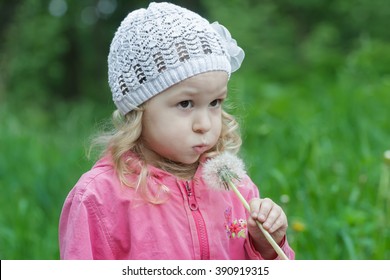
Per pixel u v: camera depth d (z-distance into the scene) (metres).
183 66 3.03
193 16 3.21
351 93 9.80
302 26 19.45
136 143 3.23
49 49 18.50
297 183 5.77
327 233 4.93
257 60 15.66
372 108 9.17
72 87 22.72
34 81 18.25
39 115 16.23
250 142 7.83
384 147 7.15
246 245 3.26
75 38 22.75
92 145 3.38
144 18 3.20
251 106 8.66
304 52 17.16
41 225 6.11
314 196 5.61
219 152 3.31
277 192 5.93
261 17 16.39
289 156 7.35
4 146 9.19
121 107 3.22
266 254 3.25
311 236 4.87
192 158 3.10
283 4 19.19
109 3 23.25
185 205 3.18
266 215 3.05
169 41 3.09
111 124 3.46
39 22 18.47
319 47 16.69
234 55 3.39
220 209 3.24
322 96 10.02
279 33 16.69
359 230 4.95
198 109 3.07
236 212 3.30
